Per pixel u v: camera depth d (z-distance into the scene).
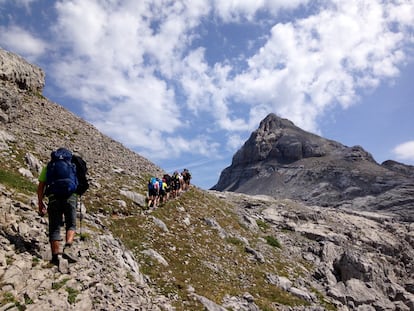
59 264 9.69
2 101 29.38
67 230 9.93
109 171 30.61
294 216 53.69
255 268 27.50
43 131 31.83
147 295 12.55
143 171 35.97
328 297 28.97
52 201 9.75
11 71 37.34
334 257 39.62
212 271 22.91
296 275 31.00
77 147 32.34
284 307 22.08
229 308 18.17
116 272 12.43
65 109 43.75
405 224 69.12
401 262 51.03
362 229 56.56
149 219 25.11
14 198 12.70
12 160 20.92
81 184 10.34
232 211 43.75
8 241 9.57
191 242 25.75
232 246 29.84
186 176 39.22
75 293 9.16
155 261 19.69
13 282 8.25
